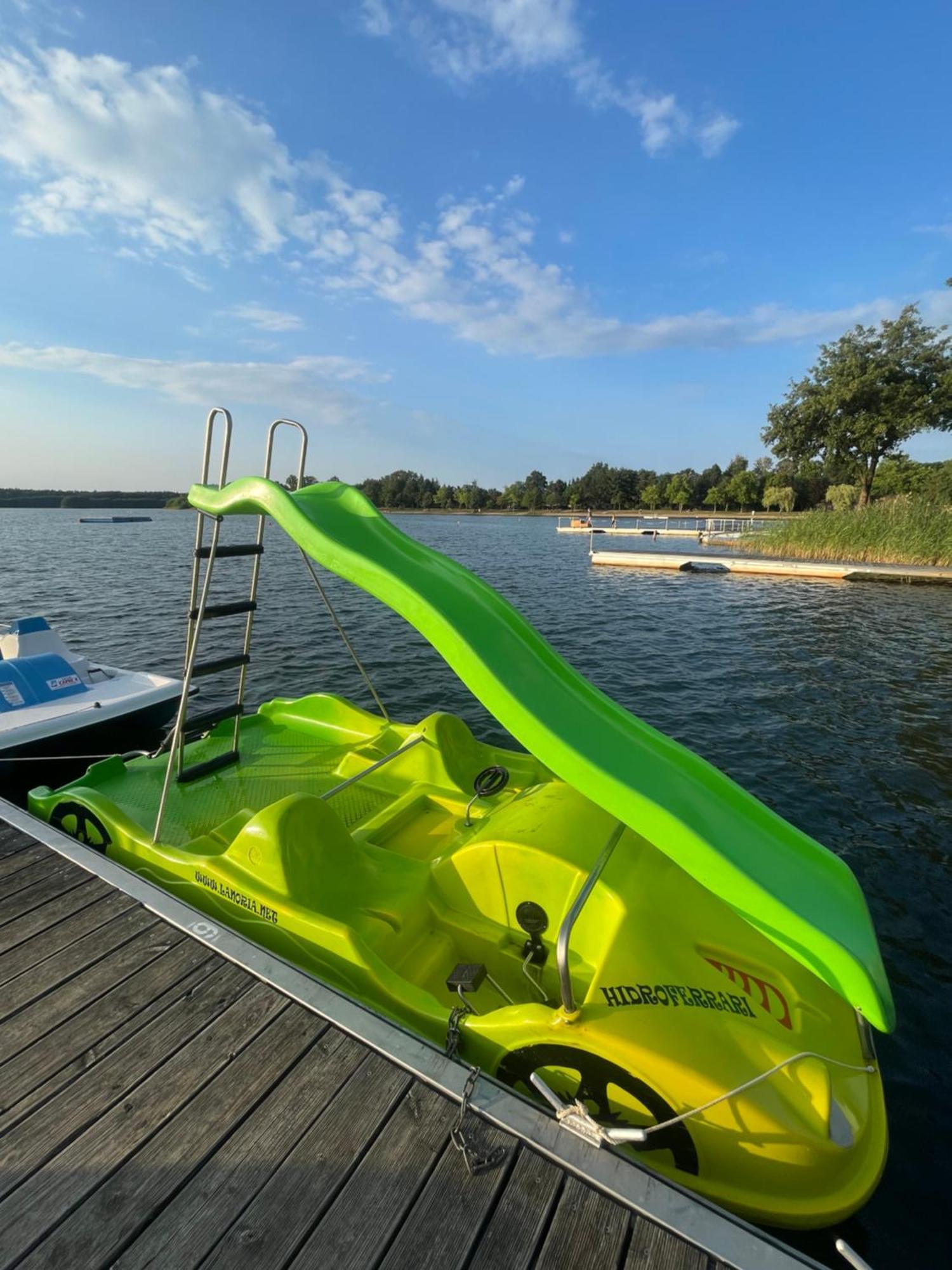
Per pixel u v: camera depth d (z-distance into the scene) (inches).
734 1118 93.4
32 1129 89.2
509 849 126.0
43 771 269.1
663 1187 82.6
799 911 96.4
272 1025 107.0
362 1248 75.7
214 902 136.6
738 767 303.1
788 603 758.5
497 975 126.0
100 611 673.0
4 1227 77.3
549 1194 82.1
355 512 147.0
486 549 1553.9
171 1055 101.3
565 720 114.2
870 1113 101.5
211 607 171.6
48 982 115.8
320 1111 92.4
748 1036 102.3
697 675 459.2
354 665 466.9
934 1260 105.7
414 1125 90.5
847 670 469.4
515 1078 103.7
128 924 131.1
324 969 120.3
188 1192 81.5
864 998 90.8
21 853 155.7
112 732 286.8
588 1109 98.8
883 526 1077.1
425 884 135.3
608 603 768.3
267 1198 81.0
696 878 99.0
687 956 112.3
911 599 773.9
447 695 404.5
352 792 187.5
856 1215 111.9
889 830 246.4
